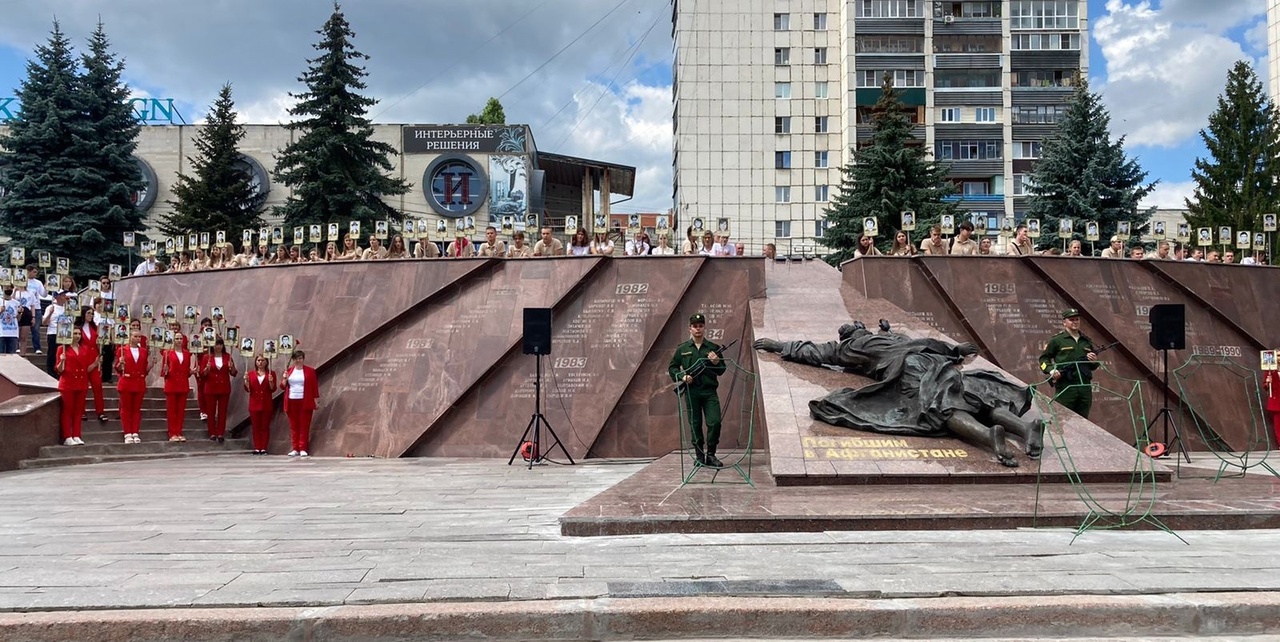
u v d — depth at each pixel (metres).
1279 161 38.91
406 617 5.05
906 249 17.80
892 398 11.16
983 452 10.17
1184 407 15.93
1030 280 16.66
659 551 6.80
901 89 53.28
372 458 15.26
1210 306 17.14
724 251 19.02
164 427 16.62
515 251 18.47
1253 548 6.89
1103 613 5.21
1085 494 8.93
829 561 6.40
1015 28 53.44
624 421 15.48
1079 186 33.81
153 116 45.78
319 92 32.81
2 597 5.43
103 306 16.55
